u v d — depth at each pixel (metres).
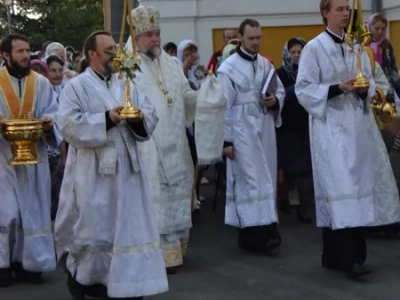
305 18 13.25
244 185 7.45
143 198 5.43
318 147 6.50
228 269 7.01
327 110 6.48
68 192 5.60
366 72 6.61
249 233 7.54
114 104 5.47
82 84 5.47
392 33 12.62
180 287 6.50
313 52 6.48
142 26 6.95
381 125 7.60
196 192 9.19
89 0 40.53
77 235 5.48
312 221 8.68
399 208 7.08
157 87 6.96
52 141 6.62
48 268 6.63
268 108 7.58
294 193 9.02
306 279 6.63
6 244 6.55
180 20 13.34
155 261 5.41
